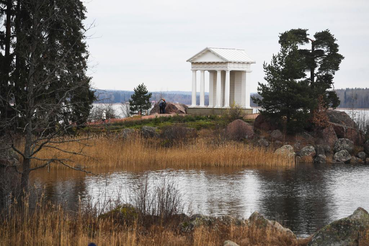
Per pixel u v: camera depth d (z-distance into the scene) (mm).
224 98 90688
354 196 37781
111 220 23391
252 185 41781
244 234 22031
